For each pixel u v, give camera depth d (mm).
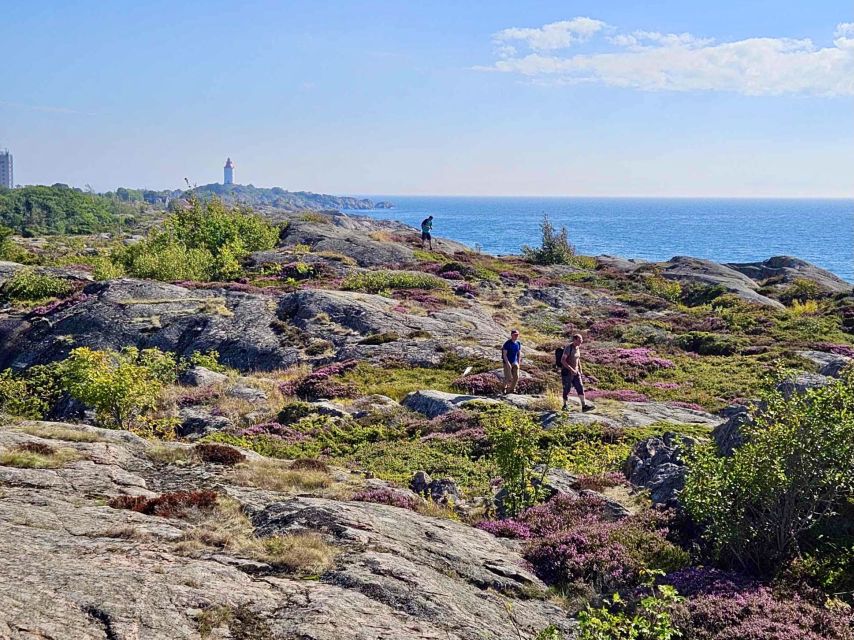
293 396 28031
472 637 7734
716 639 8156
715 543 10695
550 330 43469
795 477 10109
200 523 10219
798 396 10727
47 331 37250
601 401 25719
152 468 13492
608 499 13836
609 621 7668
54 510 9781
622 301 52031
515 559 11125
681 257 74188
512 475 14523
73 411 27938
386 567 8992
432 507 13734
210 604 7348
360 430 22094
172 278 49812
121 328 36281
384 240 71312
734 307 48562
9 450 12672
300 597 7836
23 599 6730
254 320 37844
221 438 20891
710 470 11016
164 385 28109
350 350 34031
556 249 73250
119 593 7184
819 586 9430
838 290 59344
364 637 7129
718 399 27703
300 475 13898
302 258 57156
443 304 44438
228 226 61469
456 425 21781
